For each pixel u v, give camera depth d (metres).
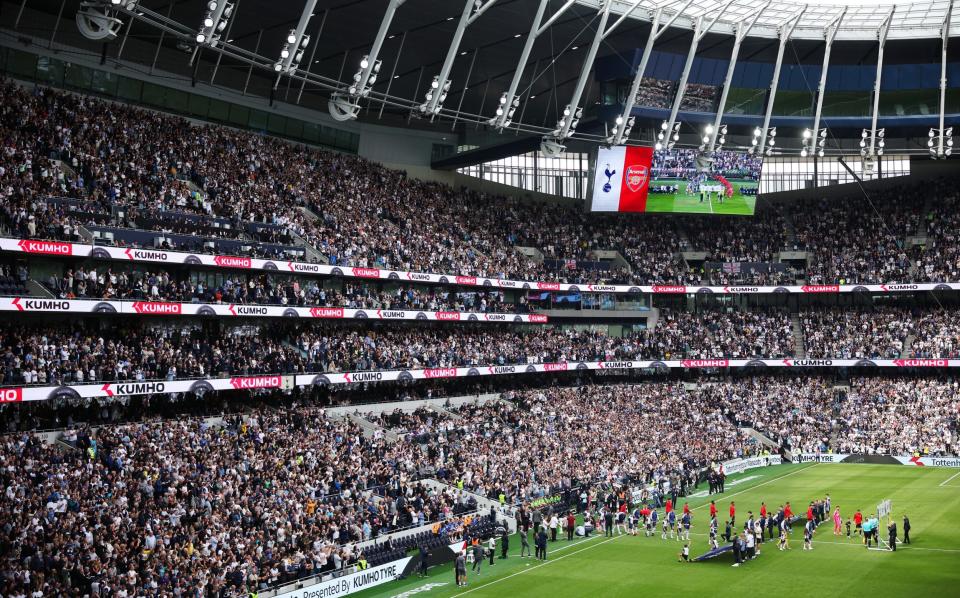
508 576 41.78
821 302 89.69
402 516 46.59
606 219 92.38
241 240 56.03
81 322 48.75
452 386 68.81
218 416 49.59
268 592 36.16
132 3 41.94
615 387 78.94
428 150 85.56
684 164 82.38
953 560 40.28
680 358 81.12
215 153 62.38
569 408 71.25
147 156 56.75
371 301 62.31
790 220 95.44
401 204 75.00
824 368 84.69
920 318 83.25
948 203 89.00
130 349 47.09
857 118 82.69
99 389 43.53
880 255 86.94
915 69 80.00
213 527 37.94
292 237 59.94
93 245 46.91
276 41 62.00
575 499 55.84
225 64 67.25
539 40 66.50
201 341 52.16
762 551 44.56
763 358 82.19
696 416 75.44
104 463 40.00
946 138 82.88
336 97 54.44
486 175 92.38
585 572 41.84
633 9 60.00
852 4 72.44
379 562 42.38
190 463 42.38
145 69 63.81
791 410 78.62
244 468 43.69
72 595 31.50
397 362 61.59
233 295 53.59
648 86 76.12
